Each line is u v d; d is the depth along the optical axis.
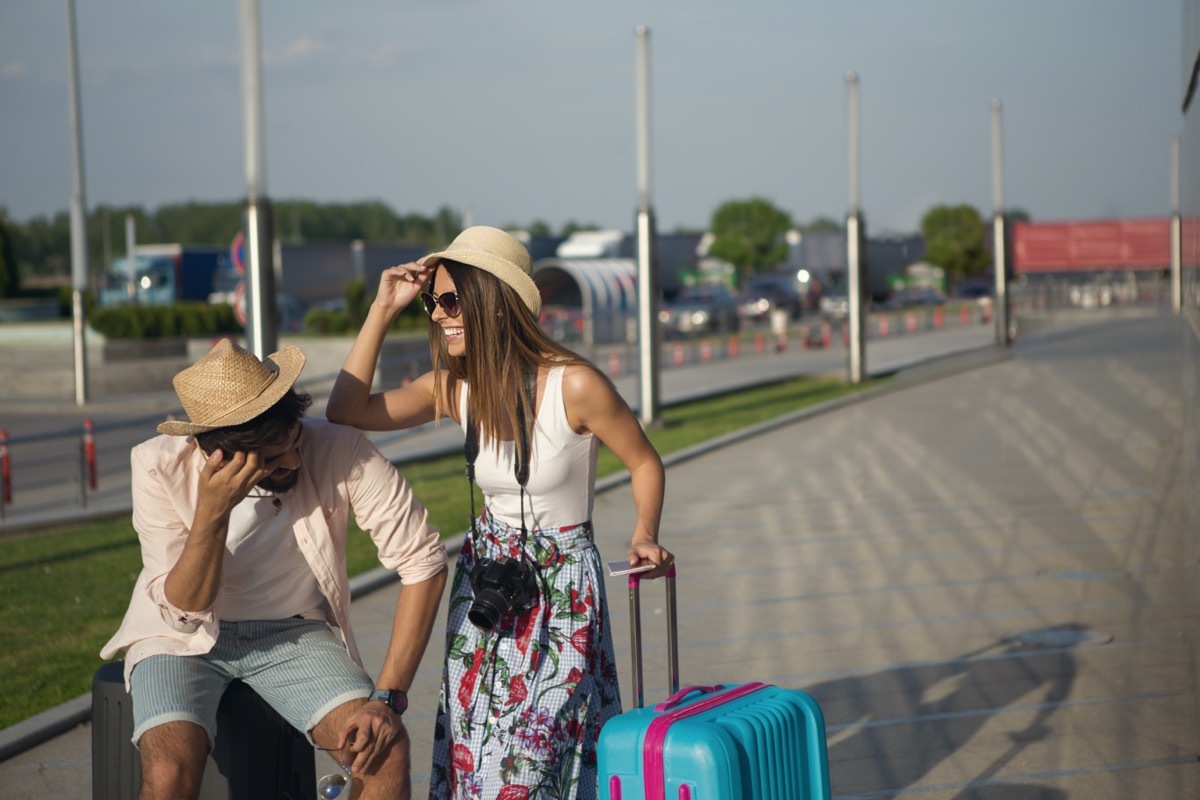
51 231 125.94
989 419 16.89
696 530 9.73
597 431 3.08
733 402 21.19
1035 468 12.40
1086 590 7.25
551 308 41.00
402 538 3.25
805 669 5.84
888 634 6.44
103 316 33.69
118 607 7.42
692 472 13.09
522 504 3.09
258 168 10.18
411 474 13.21
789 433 16.31
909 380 23.27
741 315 46.78
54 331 34.16
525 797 2.96
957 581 7.63
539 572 3.09
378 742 3.07
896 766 4.54
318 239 134.75
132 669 3.13
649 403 17.14
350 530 9.79
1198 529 4.47
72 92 26.20
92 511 11.51
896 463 13.19
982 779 4.39
